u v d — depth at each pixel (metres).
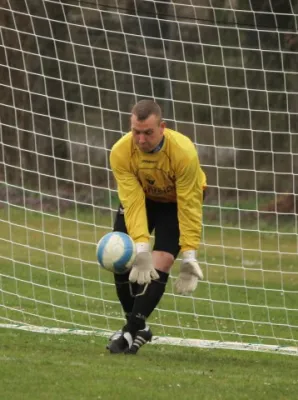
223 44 52.72
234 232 48.53
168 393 18.59
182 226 22.62
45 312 33.03
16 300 35.50
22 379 19.38
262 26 53.25
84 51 49.84
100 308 34.47
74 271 42.97
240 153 52.78
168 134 22.27
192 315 34.12
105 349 24.25
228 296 37.38
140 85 50.09
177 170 22.19
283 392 19.41
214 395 18.66
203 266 44.50
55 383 19.09
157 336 28.30
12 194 49.44
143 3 51.88
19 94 48.97
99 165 49.47
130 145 22.38
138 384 19.30
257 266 45.12
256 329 31.73
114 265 21.98
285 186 53.69
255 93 52.97
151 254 22.27
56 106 49.34
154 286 22.97
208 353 25.45
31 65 48.84
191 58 51.62
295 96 53.69
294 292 37.38
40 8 48.66
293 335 30.78
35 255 45.25
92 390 18.53
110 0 51.06
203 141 51.78
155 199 23.14
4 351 23.11
